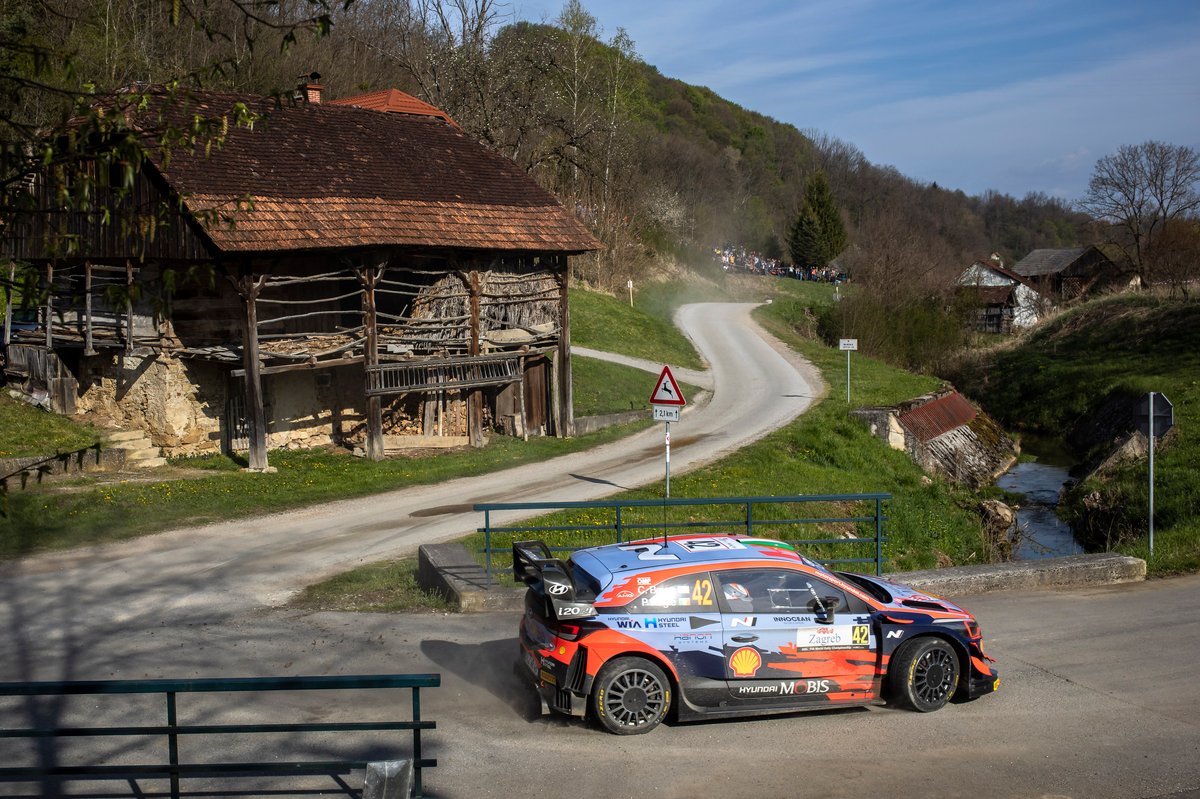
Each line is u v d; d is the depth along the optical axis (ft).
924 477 98.48
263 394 84.84
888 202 450.71
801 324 211.00
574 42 198.80
